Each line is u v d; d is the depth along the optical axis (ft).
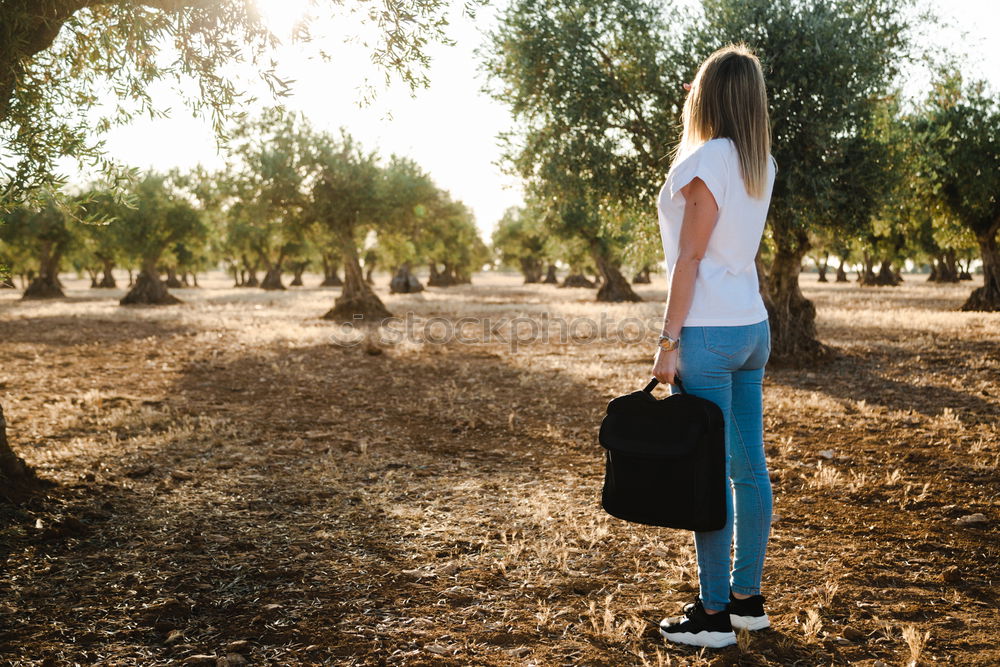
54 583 9.23
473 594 9.18
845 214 29.22
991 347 34.58
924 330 43.91
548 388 27.14
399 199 66.44
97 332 52.08
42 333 51.29
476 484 14.43
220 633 8.02
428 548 10.78
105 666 7.25
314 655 7.56
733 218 7.20
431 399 24.95
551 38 30.01
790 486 14.29
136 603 8.71
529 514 12.48
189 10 11.32
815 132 26.50
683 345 7.40
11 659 7.29
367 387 27.63
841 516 12.41
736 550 8.16
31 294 123.65
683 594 9.21
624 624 8.21
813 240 32.58
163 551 10.46
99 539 10.89
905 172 30.63
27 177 11.75
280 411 22.67
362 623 8.32
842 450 17.07
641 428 7.35
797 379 28.43
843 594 9.20
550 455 17.15
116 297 127.65
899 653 7.68
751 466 7.95
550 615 8.60
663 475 7.19
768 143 7.41
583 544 11.03
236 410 22.76
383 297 121.70
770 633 8.13
